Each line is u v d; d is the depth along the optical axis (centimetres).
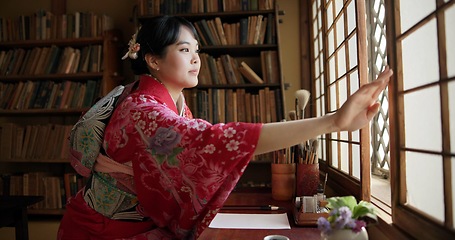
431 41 85
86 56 296
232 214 136
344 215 75
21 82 304
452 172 74
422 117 89
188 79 116
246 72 266
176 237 105
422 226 80
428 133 86
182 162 88
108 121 108
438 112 82
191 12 273
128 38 316
